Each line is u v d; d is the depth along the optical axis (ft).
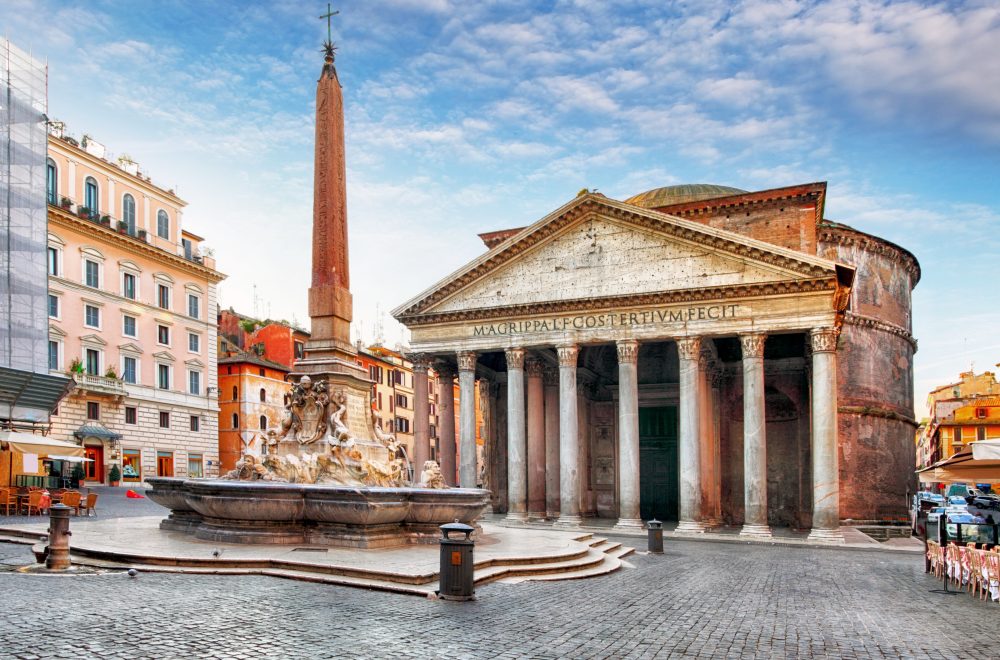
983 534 69.51
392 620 41.09
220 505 62.64
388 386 319.06
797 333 146.00
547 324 144.66
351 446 68.49
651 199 198.90
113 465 174.60
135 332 192.65
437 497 66.23
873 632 45.16
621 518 136.67
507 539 80.79
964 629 46.55
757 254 131.13
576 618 45.83
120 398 183.11
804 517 160.15
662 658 37.14
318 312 71.56
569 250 145.18
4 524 78.13
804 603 57.00
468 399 149.18
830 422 125.59
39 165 153.48
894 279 200.23
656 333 136.87
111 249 186.50
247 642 34.63
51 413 149.28
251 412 238.48
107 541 61.00
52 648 31.63
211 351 218.79
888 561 95.09
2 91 146.72
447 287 151.74
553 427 166.61
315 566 52.54
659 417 182.29
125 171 193.16
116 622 36.73
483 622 42.37
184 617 38.68
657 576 70.90
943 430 331.16
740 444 168.14
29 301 149.28
